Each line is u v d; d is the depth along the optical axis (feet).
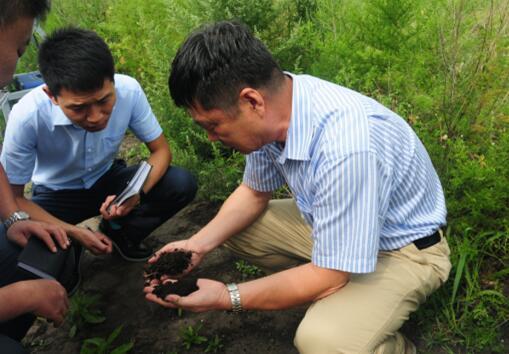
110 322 8.27
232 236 7.50
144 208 9.20
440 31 10.33
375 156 5.15
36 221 7.27
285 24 13.10
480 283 7.95
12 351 5.63
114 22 16.88
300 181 5.82
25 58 16.40
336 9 14.11
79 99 6.73
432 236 6.16
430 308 7.61
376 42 12.70
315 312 5.97
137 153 12.96
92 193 9.11
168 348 7.72
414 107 10.80
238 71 4.85
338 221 5.25
